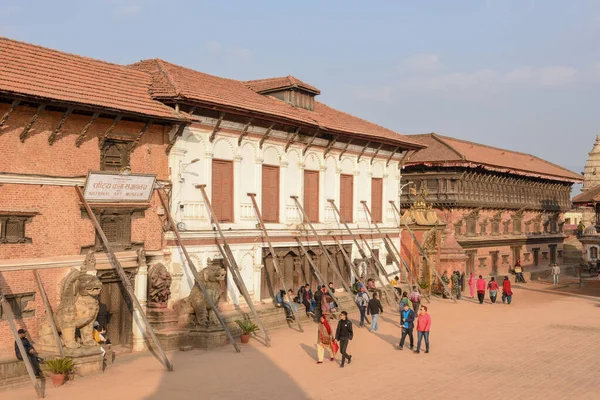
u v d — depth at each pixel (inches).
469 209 2119.8
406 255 1802.4
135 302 893.2
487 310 1528.1
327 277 1494.8
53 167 903.7
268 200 1326.3
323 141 1467.8
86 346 852.0
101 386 776.3
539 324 1317.7
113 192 971.3
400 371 876.6
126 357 949.2
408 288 1691.7
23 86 832.3
